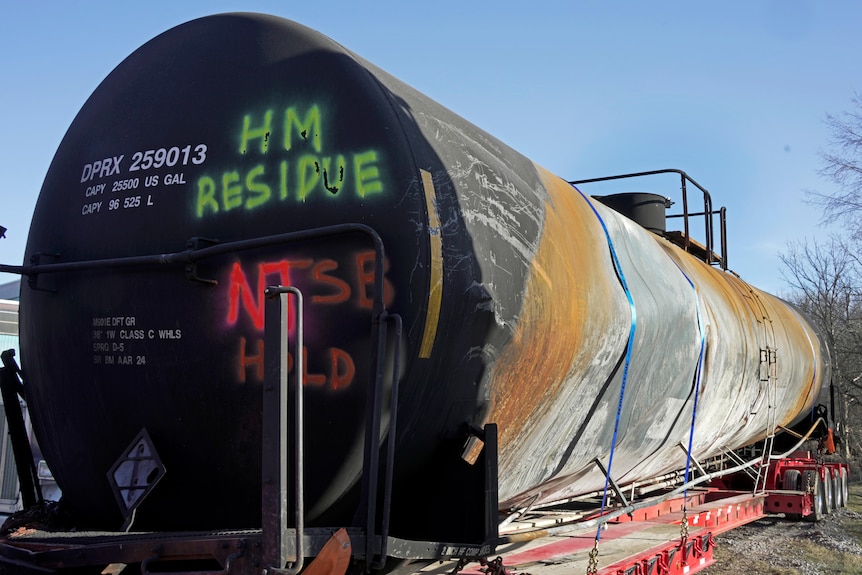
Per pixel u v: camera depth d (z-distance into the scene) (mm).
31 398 4273
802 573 9320
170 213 3705
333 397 3352
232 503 3533
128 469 3609
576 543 6375
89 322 3867
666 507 8688
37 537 3543
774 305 11430
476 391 3865
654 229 9000
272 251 3477
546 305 4254
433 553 3330
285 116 3623
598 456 5711
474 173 4023
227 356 3496
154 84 4047
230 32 3988
